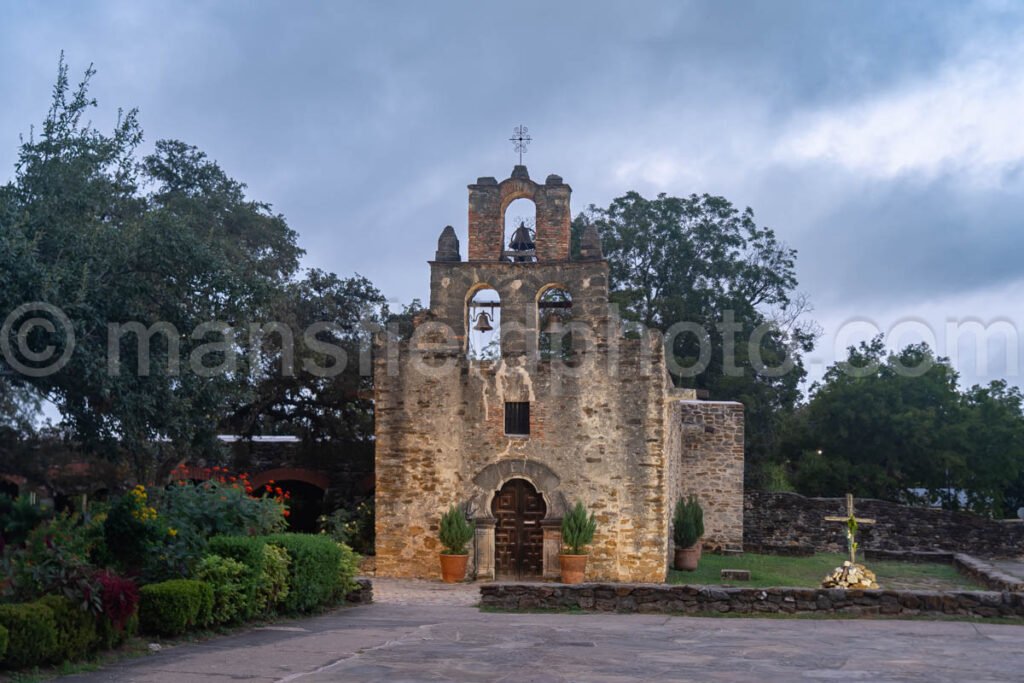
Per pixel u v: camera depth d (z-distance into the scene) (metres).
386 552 24.61
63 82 18.14
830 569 28.09
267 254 35.56
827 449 43.31
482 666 11.38
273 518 17.62
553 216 25.16
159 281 18.23
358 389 30.83
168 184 37.06
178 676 10.48
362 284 33.97
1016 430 41.81
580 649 12.78
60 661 10.88
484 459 24.47
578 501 23.95
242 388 24.20
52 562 11.48
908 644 13.41
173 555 13.84
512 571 24.11
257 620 15.29
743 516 33.69
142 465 19.17
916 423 41.19
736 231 47.81
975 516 33.34
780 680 10.53
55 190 17.45
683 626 15.45
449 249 25.27
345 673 10.81
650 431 23.88
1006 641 13.73
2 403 20.67
